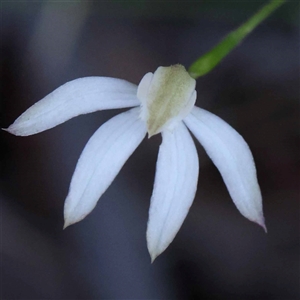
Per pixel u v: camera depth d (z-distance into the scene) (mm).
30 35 157
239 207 125
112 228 159
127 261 159
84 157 123
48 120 121
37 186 160
